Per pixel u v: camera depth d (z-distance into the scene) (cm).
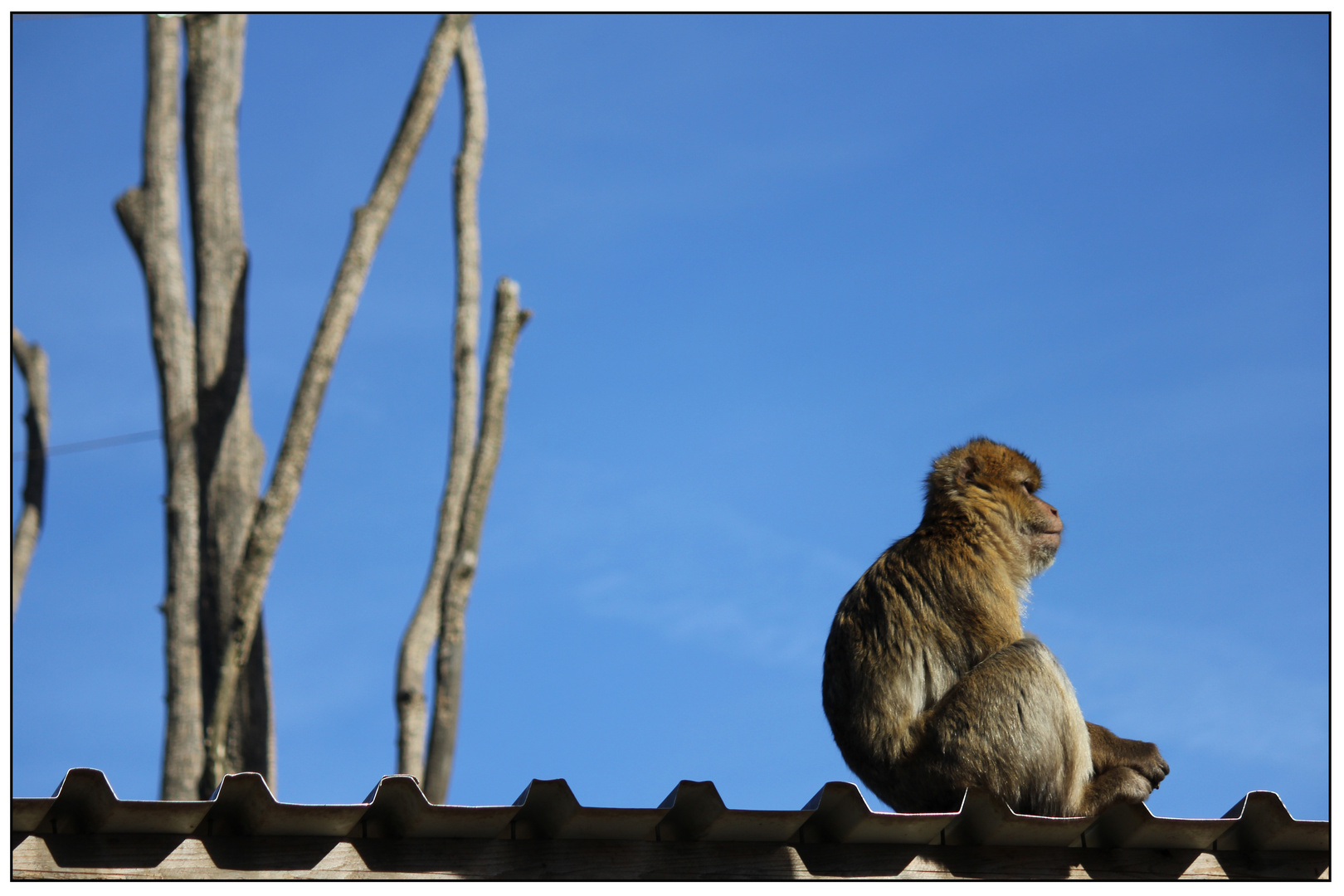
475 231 2620
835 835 1030
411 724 2342
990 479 1539
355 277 2327
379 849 962
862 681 1405
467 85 2648
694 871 998
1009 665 1326
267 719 2372
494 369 2500
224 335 2491
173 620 2327
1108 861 1065
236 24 2639
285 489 2238
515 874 972
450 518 2467
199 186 2547
